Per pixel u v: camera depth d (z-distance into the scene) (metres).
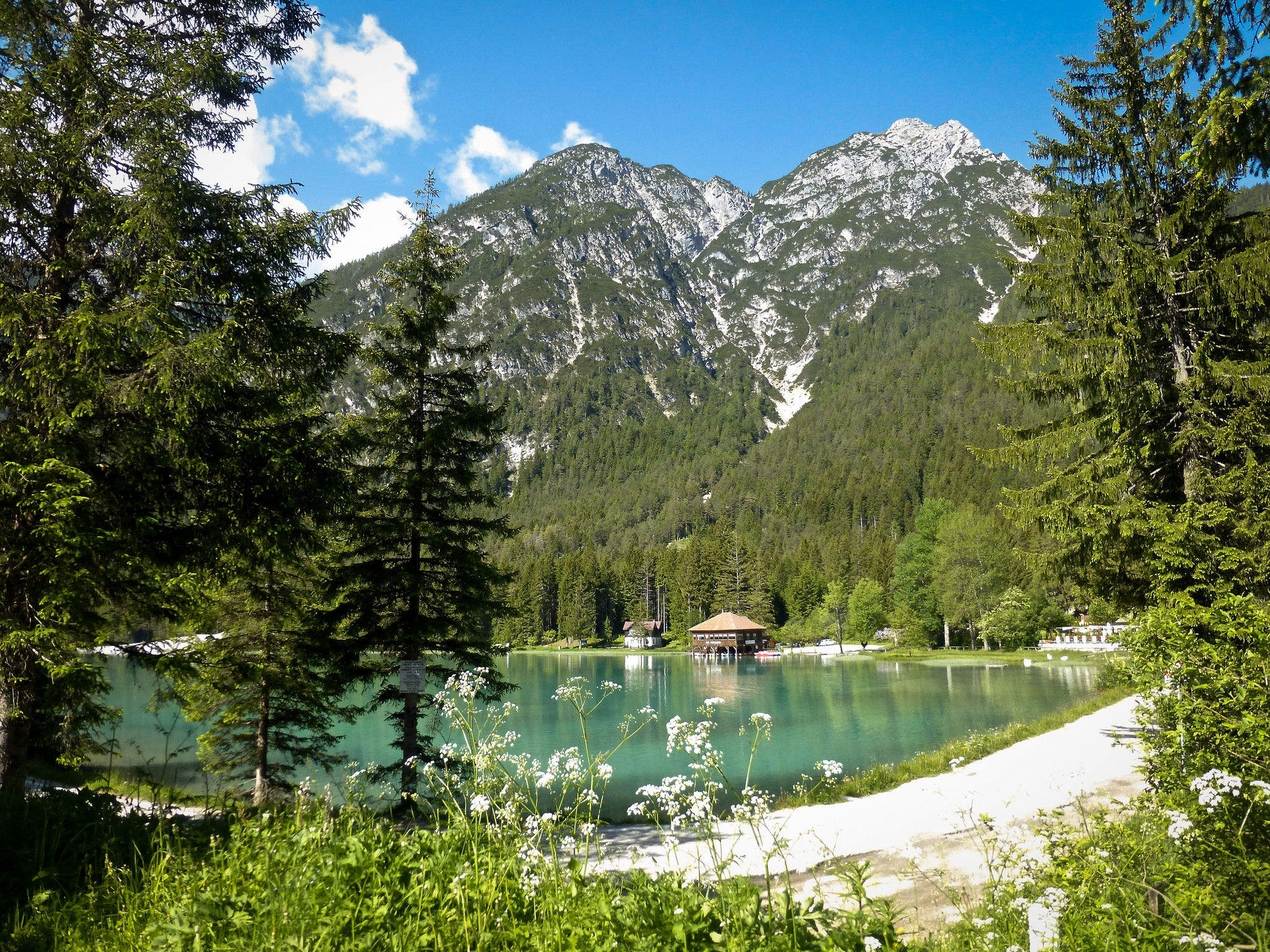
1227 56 6.28
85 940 3.64
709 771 4.01
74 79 7.71
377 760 19.52
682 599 113.12
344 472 9.77
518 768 4.41
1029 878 5.02
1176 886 3.44
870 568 103.62
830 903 6.25
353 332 9.73
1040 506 13.71
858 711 32.47
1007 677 45.69
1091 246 13.05
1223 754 4.34
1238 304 11.94
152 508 8.02
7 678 7.23
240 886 3.70
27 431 6.88
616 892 3.48
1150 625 6.14
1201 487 11.80
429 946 3.15
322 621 12.80
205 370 7.34
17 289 7.41
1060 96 13.63
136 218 7.39
